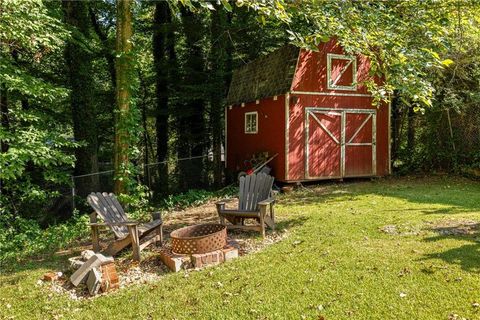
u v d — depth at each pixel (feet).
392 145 46.65
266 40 51.29
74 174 37.73
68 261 17.21
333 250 16.52
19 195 27.99
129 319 11.74
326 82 38.42
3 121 29.58
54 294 13.91
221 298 12.62
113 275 14.33
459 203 26.45
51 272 15.92
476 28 24.80
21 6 22.39
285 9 14.19
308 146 37.81
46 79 39.22
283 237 19.38
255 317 11.28
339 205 27.40
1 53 25.39
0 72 24.12
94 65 53.36
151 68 56.34
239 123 46.29
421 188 34.01
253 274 14.40
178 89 52.70
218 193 38.93
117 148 27.17
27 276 15.92
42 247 21.26
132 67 26.96
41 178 31.76
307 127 37.68
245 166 42.98
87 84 37.73
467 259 14.64
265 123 40.27
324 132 38.60
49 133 26.86
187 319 11.43
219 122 50.21
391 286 12.63
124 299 13.10
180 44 56.70
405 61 16.10
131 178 28.27
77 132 37.42
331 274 13.89
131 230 16.79
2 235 23.20
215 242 16.61
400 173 43.27
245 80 46.42
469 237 17.54
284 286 13.17
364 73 40.01
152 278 15.03
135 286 14.25
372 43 16.99
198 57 51.96
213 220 25.57
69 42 34.94
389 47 16.38
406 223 20.63
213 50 49.21
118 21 26.50
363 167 40.86
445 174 40.70
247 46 52.90
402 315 10.80
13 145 24.17
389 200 28.40
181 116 52.90
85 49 33.45
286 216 24.45
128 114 26.89
